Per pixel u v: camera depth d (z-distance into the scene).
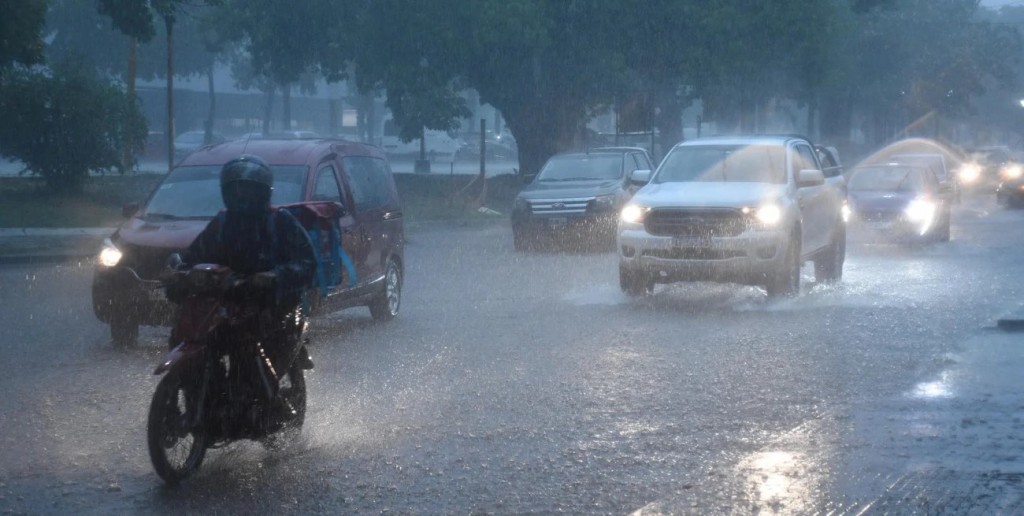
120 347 12.16
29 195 33.62
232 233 7.29
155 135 66.56
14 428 8.41
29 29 28.45
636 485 6.80
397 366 10.84
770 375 10.12
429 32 39.34
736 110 64.12
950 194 26.36
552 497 6.60
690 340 12.10
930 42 81.44
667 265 14.93
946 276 18.34
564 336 12.54
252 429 7.19
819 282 17.66
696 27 40.31
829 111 79.06
